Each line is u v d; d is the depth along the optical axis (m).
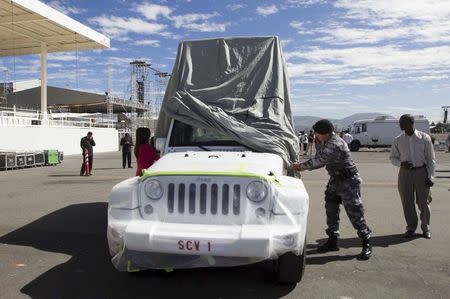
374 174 16.72
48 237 6.65
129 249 4.06
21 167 19.81
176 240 3.95
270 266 5.28
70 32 34.41
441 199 10.41
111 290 4.53
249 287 4.64
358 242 6.46
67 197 10.59
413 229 6.74
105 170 18.56
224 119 5.62
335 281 4.81
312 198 10.53
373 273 5.08
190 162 4.69
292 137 5.91
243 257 3.96
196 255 4.11
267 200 4.13
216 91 6.07
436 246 6.25
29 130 26.94
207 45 6.45
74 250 5.95
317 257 5.70
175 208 4.20
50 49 39.31
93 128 36.44
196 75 6.30
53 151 21.86
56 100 50.88
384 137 38.19
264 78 6.11
